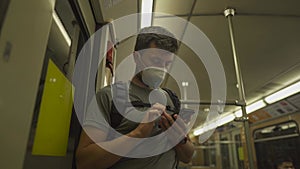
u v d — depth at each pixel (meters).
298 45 2.52
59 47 0.66
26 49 0.41
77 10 0.84
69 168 0.82
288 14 1.93
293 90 3.44
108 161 0.58
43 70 0.52
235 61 1.76
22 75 0.39
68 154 0.80
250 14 1.92
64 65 0.71
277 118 3.90
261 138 4.27
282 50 2.64
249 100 4.48
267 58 2.83
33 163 0.48
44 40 0.48
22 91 0.39
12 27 0.36
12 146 0.36
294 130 3.49
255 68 3.11
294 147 3.45
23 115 0.40
